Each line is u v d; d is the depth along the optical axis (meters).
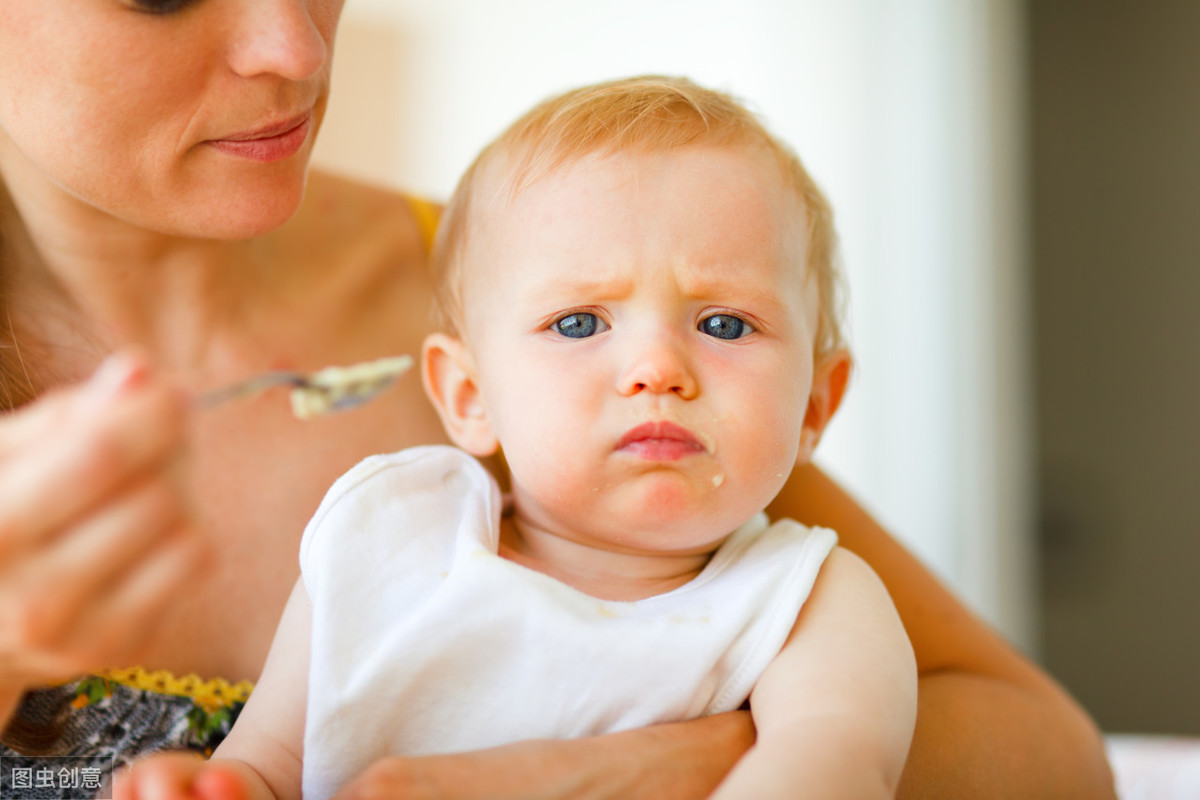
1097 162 2.96
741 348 0.80
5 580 0.44
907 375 2.76
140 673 0.82
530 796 0.64
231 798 0.60
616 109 0.88
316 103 0.86
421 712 0.76
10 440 0.45
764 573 0.79
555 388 0.79
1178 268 2.92
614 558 0.84
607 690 0.75
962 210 2.80
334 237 1.13
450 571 0.79
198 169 0.79
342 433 0.99
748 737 0.73
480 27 2.49
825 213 0.98
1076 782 0.94
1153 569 2.94
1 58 0.73
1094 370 2.97
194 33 0.73
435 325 1.07
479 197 0.93
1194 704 2.91
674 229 0.81
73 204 0.86
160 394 0.45
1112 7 2.93
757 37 2.62
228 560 0.89
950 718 0.93
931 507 2.78
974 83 2.83
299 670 0.78
